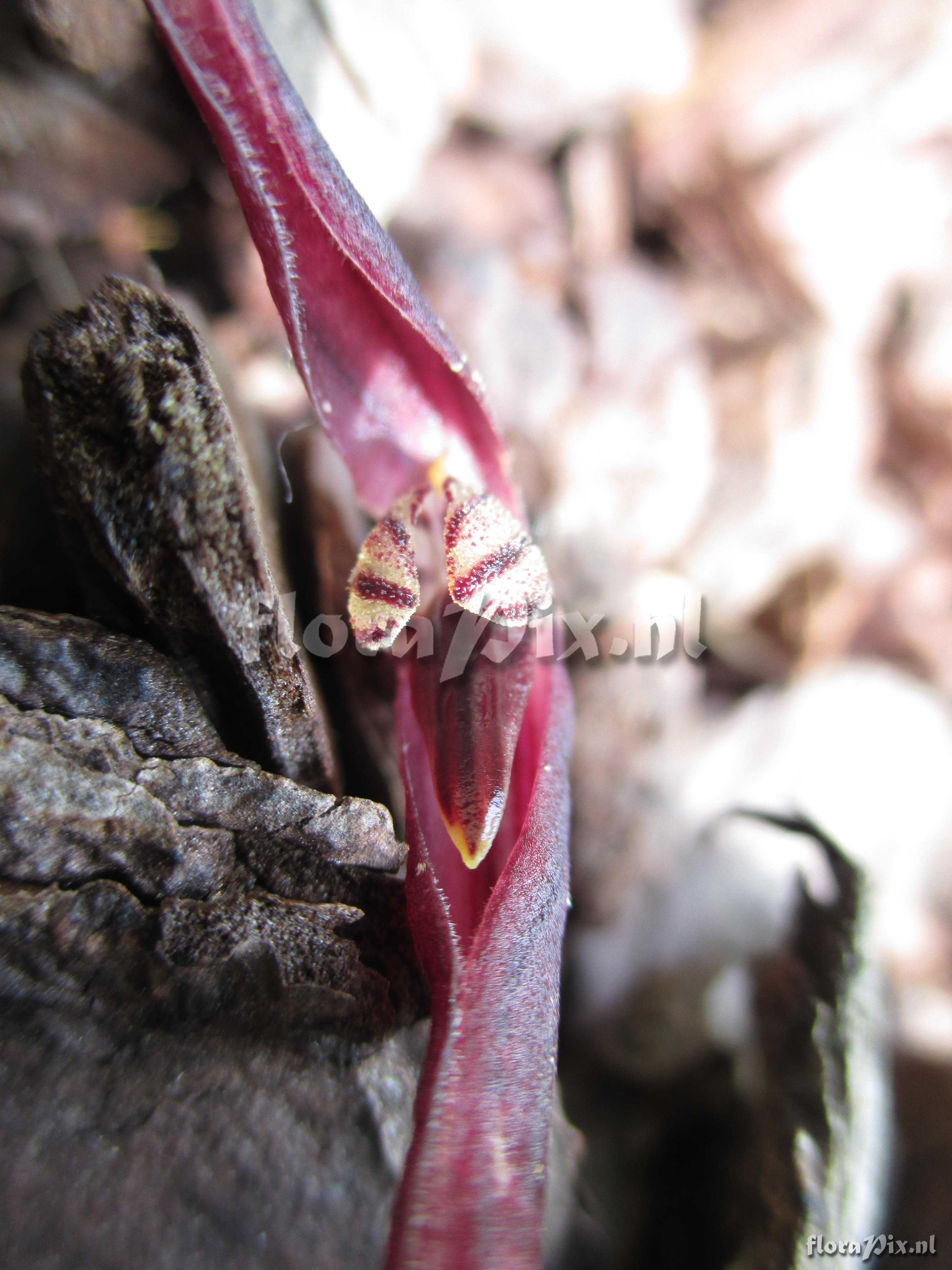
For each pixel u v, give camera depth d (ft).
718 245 0.22
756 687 0.23
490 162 0.20
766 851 0.18
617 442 0.18
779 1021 0.15
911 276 0.23
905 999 0.19
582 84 0.19
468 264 0.17
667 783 0.18
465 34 0.18
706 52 0.21
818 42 0.21
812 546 0.23
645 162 0.22
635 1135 0.17
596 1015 0.17
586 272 0.20
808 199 0.21
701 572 0.21
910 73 0.21
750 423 0.21
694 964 0.18
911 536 0.25
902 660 0.25
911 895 0.21
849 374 0.22
